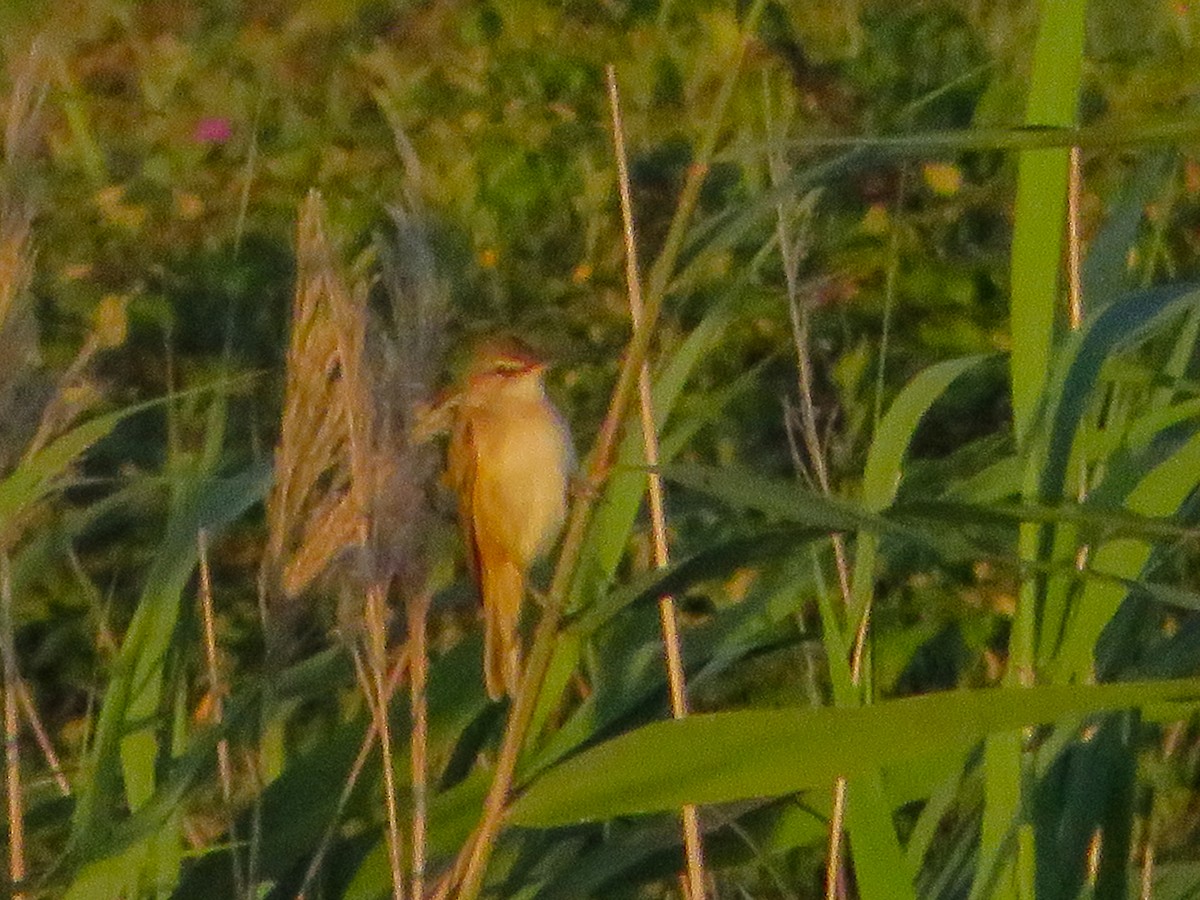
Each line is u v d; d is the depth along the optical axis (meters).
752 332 12.97
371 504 5.16
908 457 12.42
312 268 5.09
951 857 6.35
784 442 12.15
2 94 15.88
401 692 6.57
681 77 17.72
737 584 9.86
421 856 5.53
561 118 17.02
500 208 15.84
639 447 6.46
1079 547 5.92
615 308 13.80
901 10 18.09
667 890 7.88
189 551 6.73
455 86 18.25
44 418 6.24
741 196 12.72
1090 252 6.40
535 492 7.41
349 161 16.61
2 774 7.16
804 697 9.08
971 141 5.19
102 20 20.25
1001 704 4.86
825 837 6.78
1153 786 7.68
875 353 13.14
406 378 5.15
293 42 19.66
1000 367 12.99
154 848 6.27
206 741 6.16
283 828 6.41
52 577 10.72
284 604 5.30
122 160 17.11
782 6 18.36
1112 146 5.09
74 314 14.29
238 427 11.61
